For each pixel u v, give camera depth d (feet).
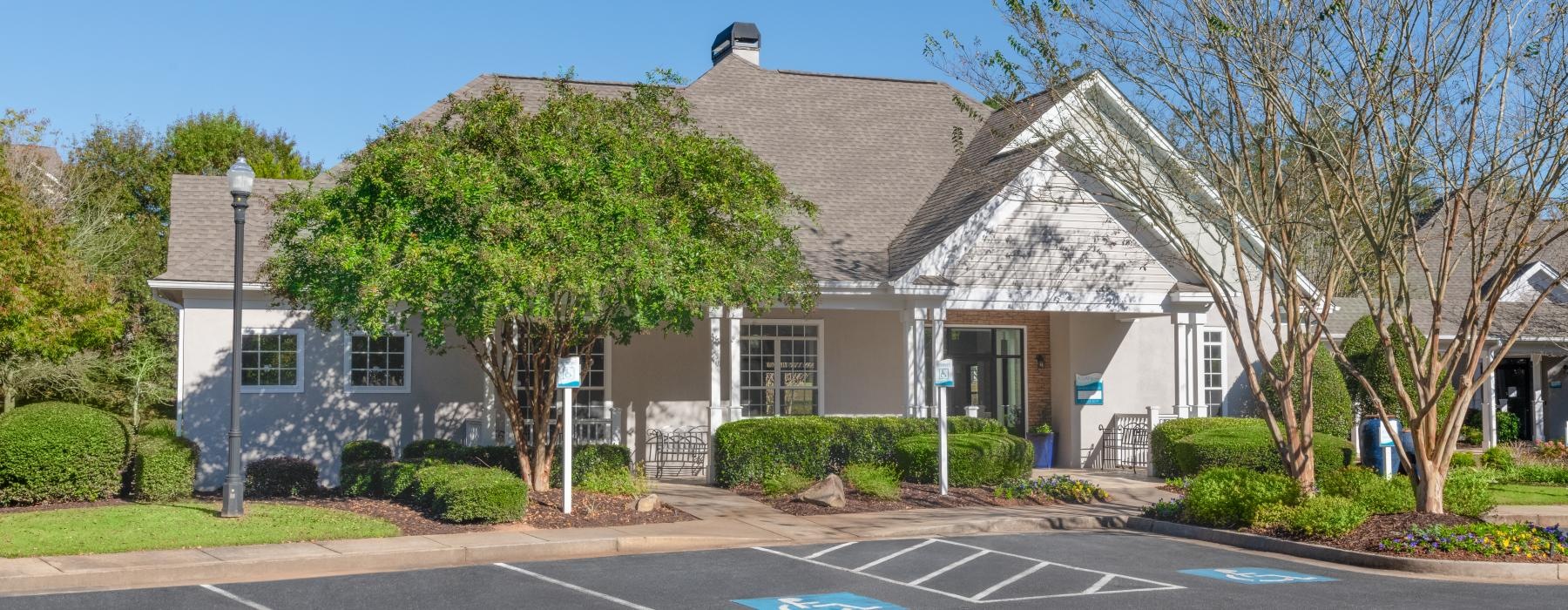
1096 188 74.13
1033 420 83.71
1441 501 50.06
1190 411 76.02
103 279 71.77
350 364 70.69
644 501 54.44
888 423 68.39
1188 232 78.54
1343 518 46.85
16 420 56.85
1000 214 72.33
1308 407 55.26
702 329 77.56
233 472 50.26
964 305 71.61
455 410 72.02
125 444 59.67
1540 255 98.02
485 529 49.24
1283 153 61.46
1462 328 49.47
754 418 67.77
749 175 55.31
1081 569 42.19
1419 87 48.44
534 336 59.06
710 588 38.22
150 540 44.01
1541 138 46.96
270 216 71.72
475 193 47.39
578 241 48.34
